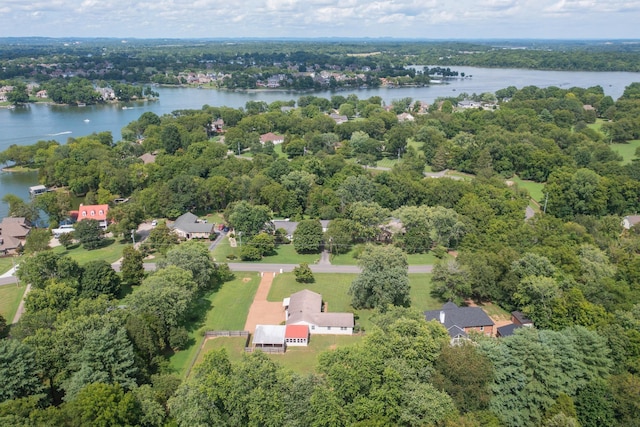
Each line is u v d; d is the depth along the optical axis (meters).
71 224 156.88
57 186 196.12
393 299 99.19
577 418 66.44
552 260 106.94
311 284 118.00
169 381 71.94
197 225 149.38
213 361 65.69
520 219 141.38
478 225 138.62
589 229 135.25
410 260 130.88
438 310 96.06
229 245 142.25
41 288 101.00
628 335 77.62
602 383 69.12
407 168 195.25
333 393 63.28
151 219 163.75
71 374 70.69
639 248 124.06
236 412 61.38
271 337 90.88
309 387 63.50
